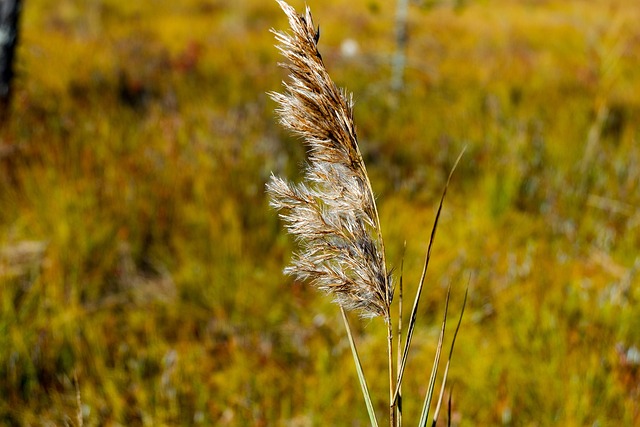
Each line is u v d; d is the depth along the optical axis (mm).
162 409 2709
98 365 2898
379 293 1303
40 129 4926
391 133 5758
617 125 5902
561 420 2580
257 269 3686
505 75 8008
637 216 4219
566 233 4117
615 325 3090
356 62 8367
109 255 3660
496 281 3510
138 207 3957
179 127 4992
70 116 5316
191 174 4273
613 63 6582
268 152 4598
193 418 2744
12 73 5480
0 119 5109
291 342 3254
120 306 3523
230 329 3260
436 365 1372
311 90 1193
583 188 4633
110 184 4105
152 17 12430
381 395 2850
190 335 3270
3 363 2836
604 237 4004
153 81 6840
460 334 3195
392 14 9539
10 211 3992
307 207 1279
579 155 5125
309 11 1193
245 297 3467
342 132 1215
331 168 1260
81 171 4277
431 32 11039
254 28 11492
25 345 2910
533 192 4578
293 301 3518
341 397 2822
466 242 3941
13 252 3645
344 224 1281
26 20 10945
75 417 2619
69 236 3633
